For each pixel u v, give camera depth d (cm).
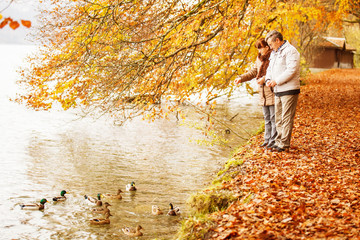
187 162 1427
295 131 1241
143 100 1045
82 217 957
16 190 1170
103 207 977
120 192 1115
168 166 1385
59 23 1034
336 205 546
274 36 827
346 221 476
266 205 567
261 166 819
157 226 861
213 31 1084
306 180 690
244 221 518
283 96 848
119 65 995
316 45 4831
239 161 902
